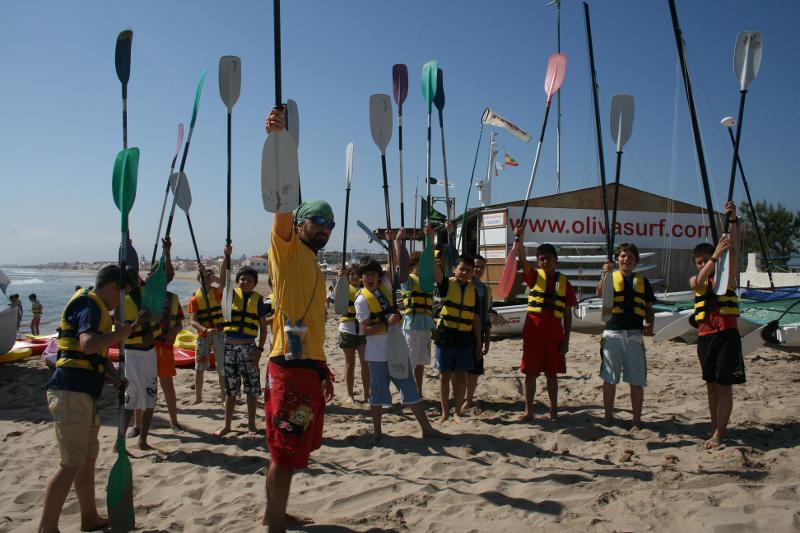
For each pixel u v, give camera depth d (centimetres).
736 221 420
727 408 439
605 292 495
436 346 557
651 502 340
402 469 424
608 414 515
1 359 950
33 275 15662
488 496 363
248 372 535
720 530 299
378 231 757
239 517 344
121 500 305
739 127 419
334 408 634
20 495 392
